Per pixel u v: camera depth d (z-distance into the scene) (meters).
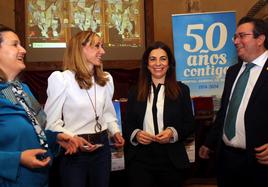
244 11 6.23
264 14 5.20
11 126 1.48
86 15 5.72
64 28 5.67
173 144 2.29
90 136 1.90
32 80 5.52
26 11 5.61
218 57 3.74
